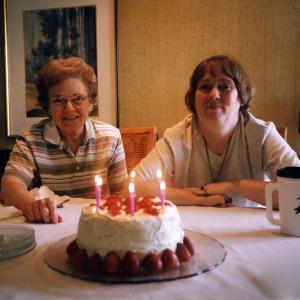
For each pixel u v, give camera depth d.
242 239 0.74
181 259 0.59
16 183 1.21
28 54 2.45
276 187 0.80
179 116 2.33
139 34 2.34
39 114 2.47
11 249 0.66
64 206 1.12
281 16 2.17
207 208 1.06
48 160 1.42
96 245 0.60
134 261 0.56
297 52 2.17
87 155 1.46
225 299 0.48
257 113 2.25
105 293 0.50
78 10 2.37
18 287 0.53
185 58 2.30
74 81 1.37
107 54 2.37
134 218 0.60
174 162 1.33
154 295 0.49
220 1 2.23
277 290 0.50
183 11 2.28
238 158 1.30
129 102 2.39
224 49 2.25
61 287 0.53
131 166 2.12
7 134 2.50
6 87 2.49
